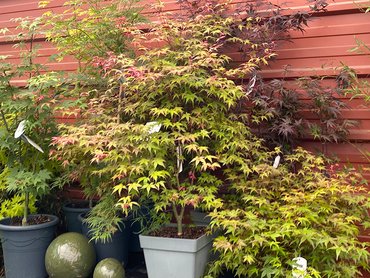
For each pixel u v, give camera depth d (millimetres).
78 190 4980
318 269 3117
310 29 4035
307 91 3742
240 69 3688
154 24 4129
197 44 3607
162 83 3381
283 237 3062
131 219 3930
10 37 4723
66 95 4090
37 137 4133
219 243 3072
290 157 3609
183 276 3283
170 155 3457
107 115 3646
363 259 3223
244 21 4098
